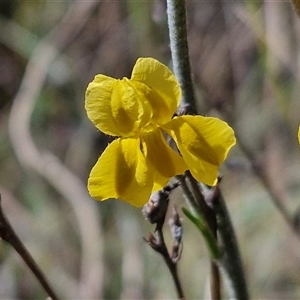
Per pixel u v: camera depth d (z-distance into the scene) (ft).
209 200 0.53
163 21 0.81
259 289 1.02
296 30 0.95
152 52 1.05
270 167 1.09
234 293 0.56
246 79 1.16
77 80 1.26
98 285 1.06
